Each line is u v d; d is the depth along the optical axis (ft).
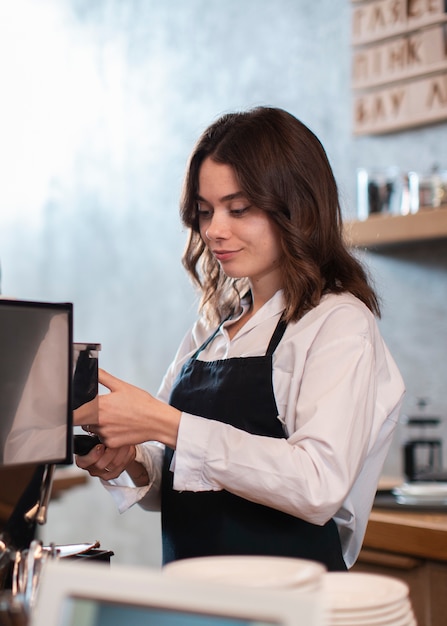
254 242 5.37
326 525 5.27
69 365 3.70
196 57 13.69
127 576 2.40
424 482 8.87
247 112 5.52
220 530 5.21
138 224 14.69
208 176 5.34
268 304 5.59
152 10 14.44
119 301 14.99
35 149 16.62
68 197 15.97
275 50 12.53
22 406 3.57
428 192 9.63
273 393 5.31
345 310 5.23
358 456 4.83
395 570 7.61
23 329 3.57
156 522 14.16
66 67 16.03
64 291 16.02
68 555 4.06
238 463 4.67
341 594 3.04
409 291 10.87
